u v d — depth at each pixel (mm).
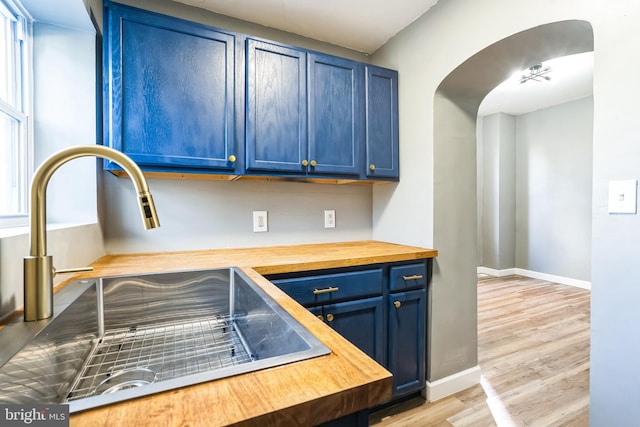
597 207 1097
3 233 773
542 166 4500
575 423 1561
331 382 450
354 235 2244
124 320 1074
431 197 1817
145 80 1348
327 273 1473
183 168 1436
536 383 1926
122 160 703
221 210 1816
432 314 1797
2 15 1181
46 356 654
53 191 1335
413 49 1924
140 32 1340
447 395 1816
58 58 1347
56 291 890
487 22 1499
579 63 2980
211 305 1220
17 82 1242
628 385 1012
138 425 358
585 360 2207
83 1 1200
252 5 1729
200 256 1560
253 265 1316
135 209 1622
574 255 4172
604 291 1076
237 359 834
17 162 1224
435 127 1809
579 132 4090
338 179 1834
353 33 2035
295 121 1666
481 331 2730
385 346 1636
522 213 4777
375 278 1594
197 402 401
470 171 1953
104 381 744
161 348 903
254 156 1562
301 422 403
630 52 1017
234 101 1523
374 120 1924
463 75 1726
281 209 1984
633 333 1001
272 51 1611
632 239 1004
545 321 2961
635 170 996
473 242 1964
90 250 1296
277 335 724
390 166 1990
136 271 1166
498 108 4492
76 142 1365
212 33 1478
